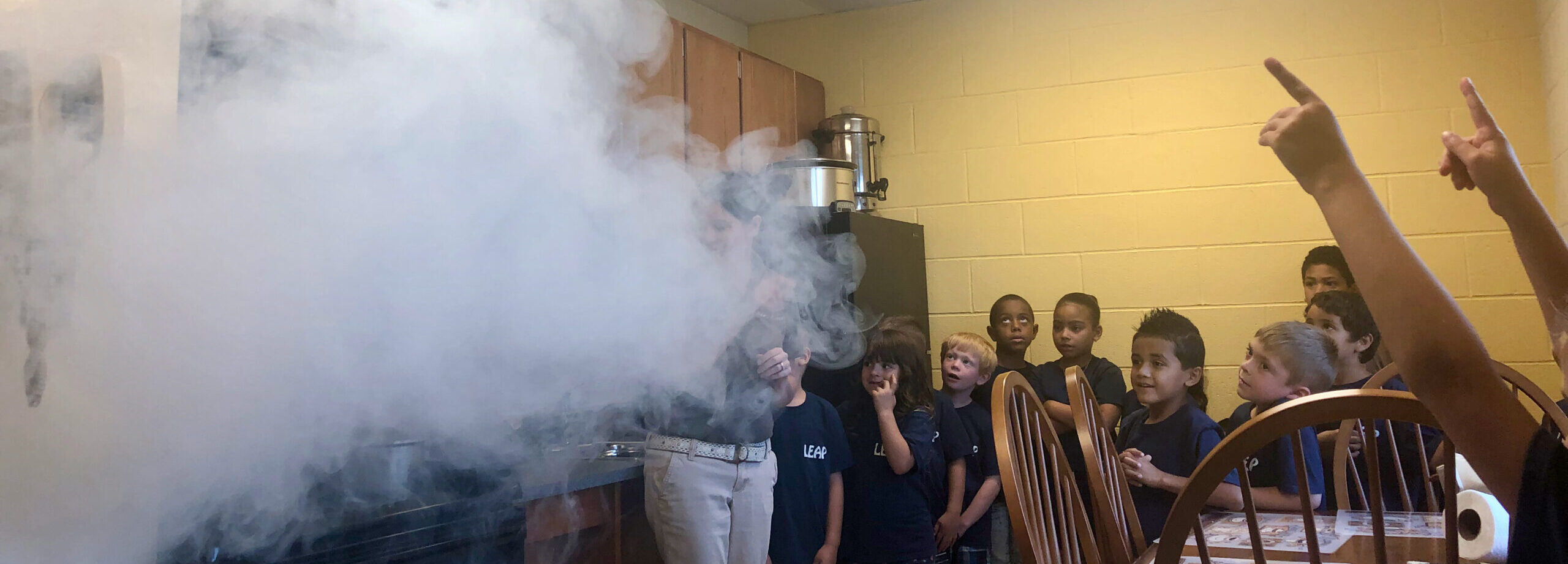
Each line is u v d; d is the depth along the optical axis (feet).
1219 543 4.22
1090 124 10.15
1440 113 8.97
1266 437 3.39
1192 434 6.87
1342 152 2.49
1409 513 4.93
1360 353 7.51
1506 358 8.64
